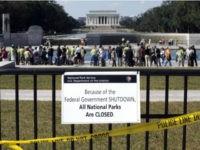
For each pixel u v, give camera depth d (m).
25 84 23.56
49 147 9.66
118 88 5.49
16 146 5.68
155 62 49.28
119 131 5.57
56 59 49.75
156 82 24.36
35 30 97.31
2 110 14.93
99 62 48.22
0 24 126.69
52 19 159.62
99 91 5.50
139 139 10.72
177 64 52.69
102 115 5.52
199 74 5.67
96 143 10.26
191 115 5.52
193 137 10.93
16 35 96.81
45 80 25.67
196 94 20.11
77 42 108.69
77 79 5.49
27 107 15.70
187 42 113.00
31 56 50.34
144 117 5.72
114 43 111.06
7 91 21.00
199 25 136.50
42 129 11.92
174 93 20.39
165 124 5.54
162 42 111.94
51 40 106.31
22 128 12.01
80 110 5.52
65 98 5.51
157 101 17.17
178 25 140.12
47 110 15.08
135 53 55.84
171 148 9.98
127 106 5.51
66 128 11.82
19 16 135.62
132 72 5.48
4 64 33.12
